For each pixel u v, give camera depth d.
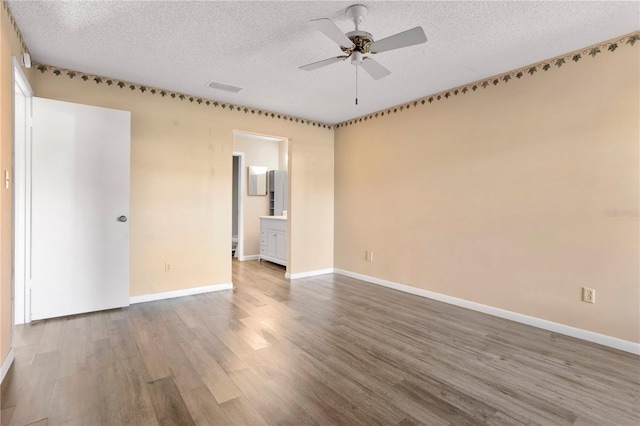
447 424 1.68
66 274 3.12
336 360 2.35
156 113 3.72
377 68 2.52
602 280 2.67
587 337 2.74
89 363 2.25
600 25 2.41
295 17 2.33
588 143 2.73
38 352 2.40
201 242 4.04
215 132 4.13
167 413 1.74
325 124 5.25
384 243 4.52
